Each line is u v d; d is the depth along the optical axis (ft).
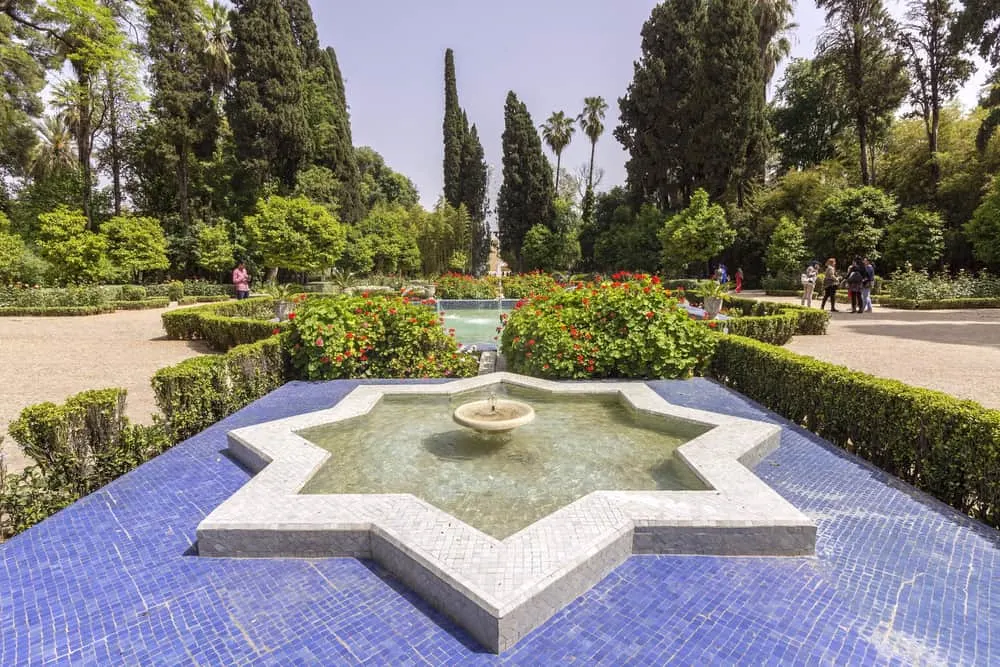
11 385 19.34
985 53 52.39
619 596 6.29
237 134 74.79
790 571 6.75
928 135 64.49
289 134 76.64
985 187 56.29
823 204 63.82
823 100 72.64
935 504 8.67
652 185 84.58
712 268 79.00
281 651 5.41
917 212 57.67
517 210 108.78
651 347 17.75
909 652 5.25
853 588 6.36
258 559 7.26
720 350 18.51
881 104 64.18
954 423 8.92
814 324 29.27
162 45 72.54
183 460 10.88
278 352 18.01
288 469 9.39
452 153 126.52
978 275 53.62
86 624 5.84
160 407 12.46
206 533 7.17
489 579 5.80
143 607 6.14
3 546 7.47
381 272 106.01
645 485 9.29
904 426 10.03
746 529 7.10
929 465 9.36
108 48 62.28
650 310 18.31
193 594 6.40
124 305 51.60
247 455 10.70
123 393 11.11
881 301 48.52
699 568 6.88
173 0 71.87
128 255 63.98
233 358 15.11
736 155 71.26
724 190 74.18
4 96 57.52
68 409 9.64
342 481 9.55
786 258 63.46
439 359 20.07
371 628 5.78
